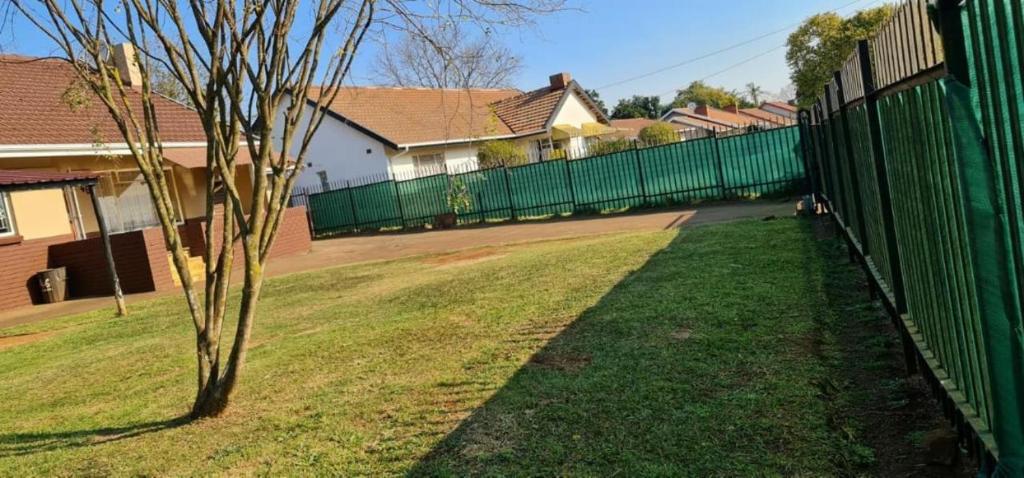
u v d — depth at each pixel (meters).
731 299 6.10
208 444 4.36
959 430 2.99
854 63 4.71
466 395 4.54
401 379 5.14
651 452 3.33
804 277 6.70
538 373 4.76
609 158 19.83
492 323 6.52
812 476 2.94
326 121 29.09
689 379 4.23
